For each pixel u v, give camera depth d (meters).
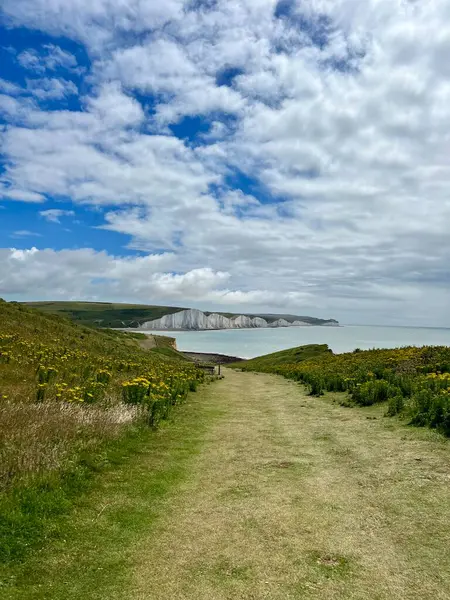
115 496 6.60
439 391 12.82
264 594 4.06
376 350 36.97
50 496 6.13
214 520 5.77
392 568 4.47
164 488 7.01
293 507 6.17
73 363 20.83
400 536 5.16
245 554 4.84
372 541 5.07
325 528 5.46
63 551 4.90
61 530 5.39
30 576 4.37
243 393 21.48
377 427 11.26
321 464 8.26
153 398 13.45
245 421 13.11
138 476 7.55
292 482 7.26
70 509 6.02
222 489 6.98
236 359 95.81
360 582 4.22
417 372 19.27
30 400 11.71
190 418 13.47
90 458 7.92
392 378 17.25
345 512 5.94
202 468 8.16
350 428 11.41
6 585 4.18
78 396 12.66
